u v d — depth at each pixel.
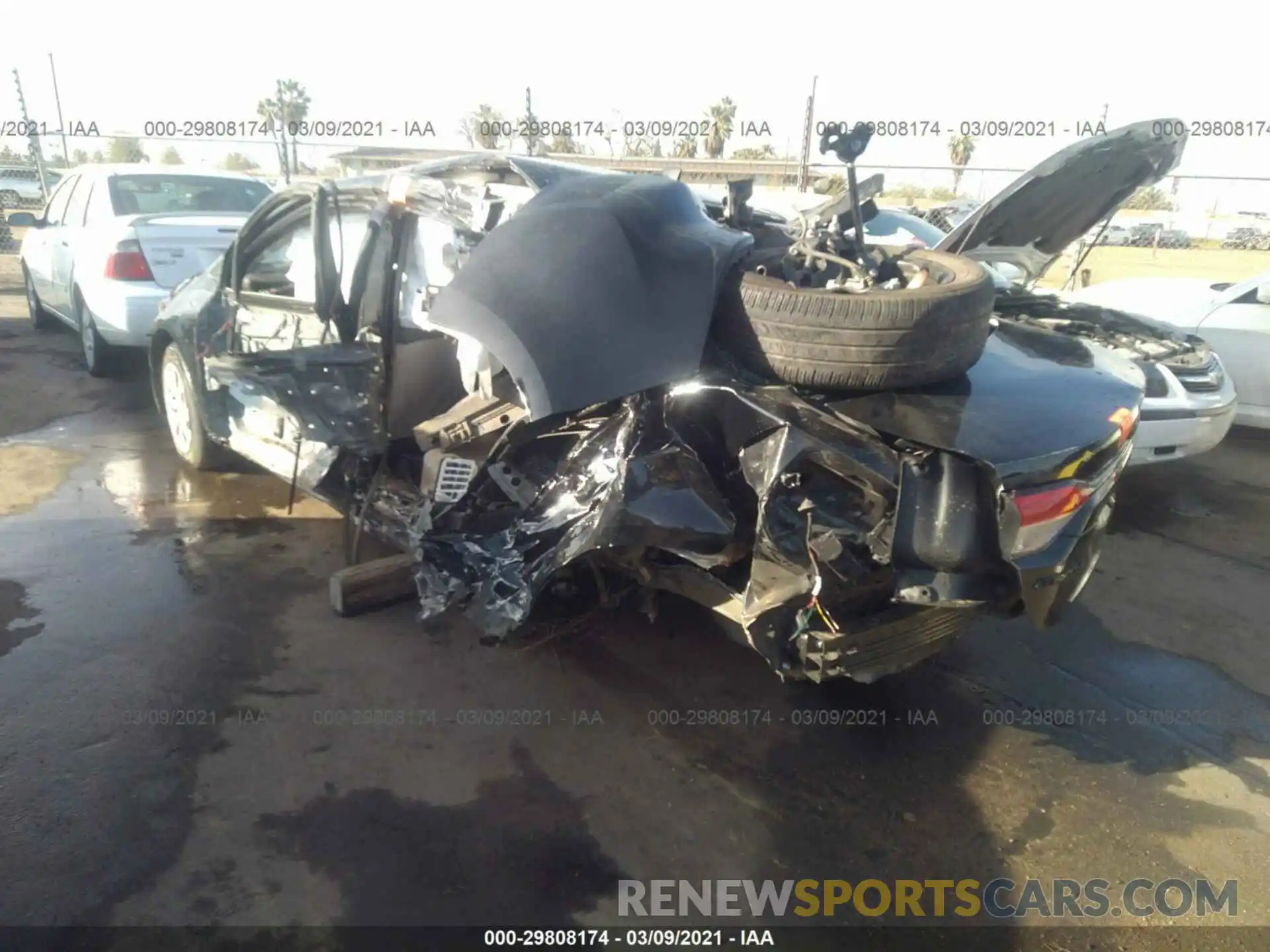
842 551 2.66
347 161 10.27
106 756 2.96
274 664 3.53
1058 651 3.89
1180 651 3.92
